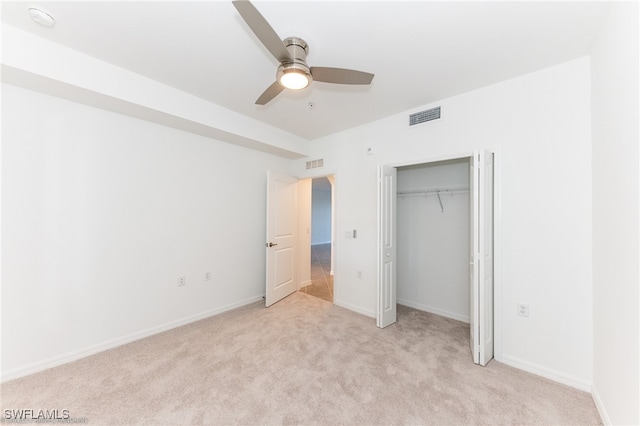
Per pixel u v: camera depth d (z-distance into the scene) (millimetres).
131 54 2029
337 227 3771
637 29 1198
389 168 3080
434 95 2609
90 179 2400
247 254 3779
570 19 1588
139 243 2721
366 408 1722
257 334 2801
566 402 1776
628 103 1304
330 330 2906
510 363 2232
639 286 1206
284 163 4336
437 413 1677
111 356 2354
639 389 1199
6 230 2008
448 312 3365
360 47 1883
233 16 1610
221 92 2645
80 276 2348
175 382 1980
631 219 1284
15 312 2039
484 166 2191
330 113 3092
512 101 2266
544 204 2098
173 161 2973
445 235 3424
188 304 3115
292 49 1776
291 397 1823
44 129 2156
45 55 1862
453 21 1615
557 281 2035
